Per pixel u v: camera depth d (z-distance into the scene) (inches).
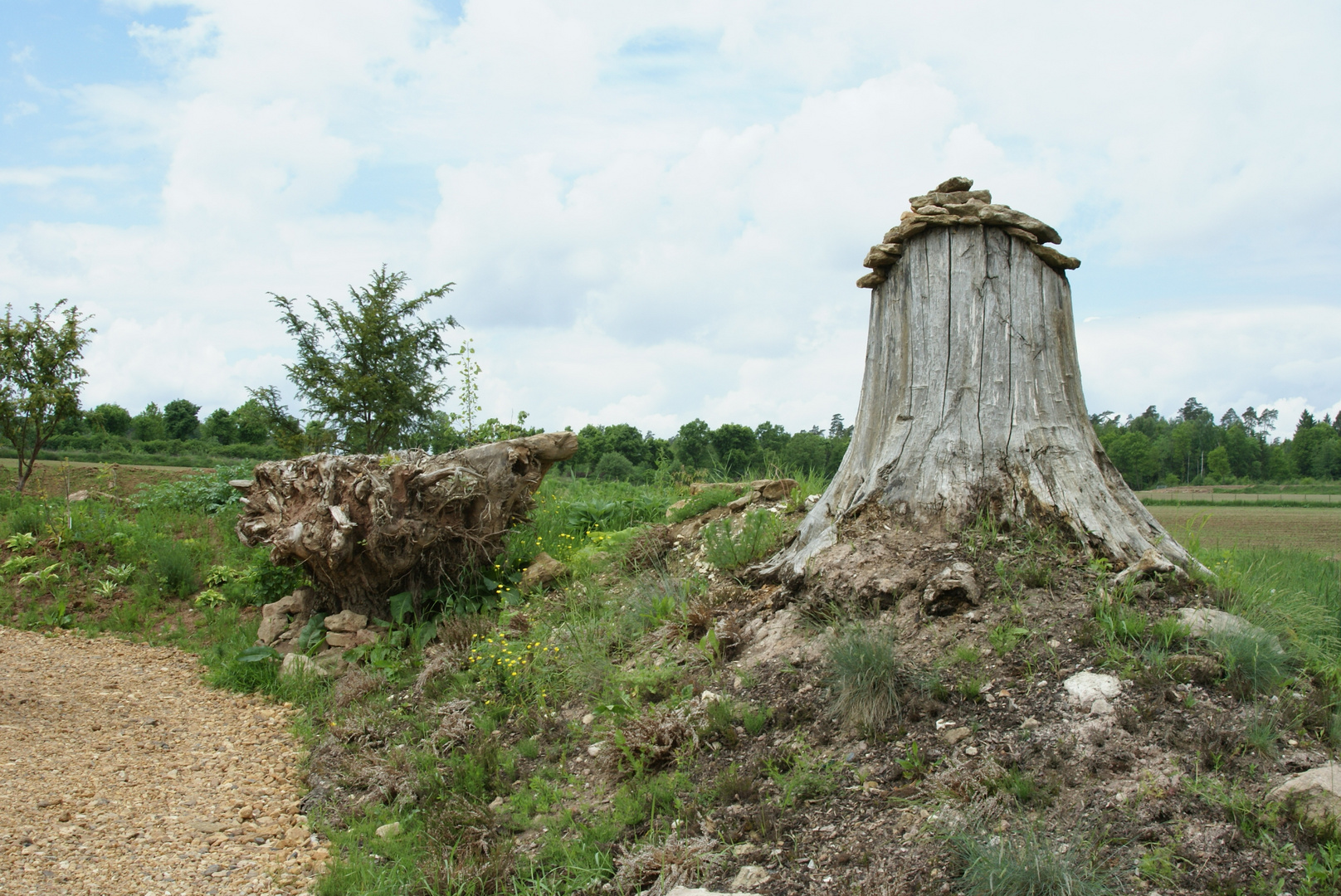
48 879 142.5
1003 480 203.2
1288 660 152.5
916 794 131.2
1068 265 223.1
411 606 288.4
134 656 303.1
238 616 336.8
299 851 165.2
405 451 309.4
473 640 252.1
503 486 308.8
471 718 205.8
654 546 295.9
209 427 1649.9
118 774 194.1
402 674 253.8
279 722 241.4
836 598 189.8
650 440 1053.8
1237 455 1716.3
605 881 135.6
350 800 188.2
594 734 185.5
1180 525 263.3
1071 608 170.7
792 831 132.2
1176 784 122.0
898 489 211.0
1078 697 143.9
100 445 1144.2
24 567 374.0
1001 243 220.8
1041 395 212.4
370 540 275.4
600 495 421.7
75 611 347.3
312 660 268.5
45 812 168.1
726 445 952.9
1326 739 131.9
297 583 318.3
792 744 153.7
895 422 222.8
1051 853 109.7
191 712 246.8
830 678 166.1
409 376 626.5
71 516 417.7
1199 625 158.7
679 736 165.6
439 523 291.6
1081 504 196.2
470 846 151.8
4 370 521.3
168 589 364.8
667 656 203.9
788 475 342.6
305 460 297.7
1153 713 136.3
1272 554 252.7
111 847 157.3
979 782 128.6
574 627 241.1
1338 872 102.8
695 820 143.0
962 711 148.3
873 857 120.7
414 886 145.7
